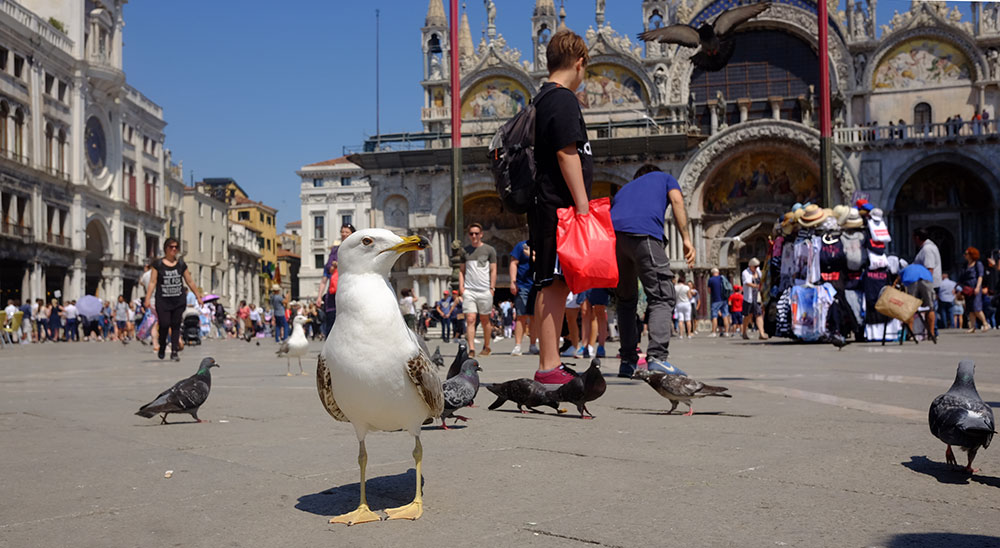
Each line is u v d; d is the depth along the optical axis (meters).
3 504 3.45
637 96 48.53
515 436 5.06
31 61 47.59
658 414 6.06
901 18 45.62
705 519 3.02
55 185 50.19
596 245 6.30
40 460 4.46
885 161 44.25
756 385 7.99
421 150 47.31
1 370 12.93
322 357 3.25
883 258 17.23
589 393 5.82
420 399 3.19
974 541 2.71
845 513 3.09
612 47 48.44
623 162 47.09
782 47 48.12
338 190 90.25
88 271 57.56
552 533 2.88
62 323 43.00
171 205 73.38
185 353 19.61
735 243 23.66
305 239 90.56
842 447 4.46
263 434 5.32
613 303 15.82
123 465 4.29
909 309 15.65
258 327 47.84
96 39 54.81
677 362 11.80
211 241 82.50
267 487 3.73
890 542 2.71
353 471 4.05
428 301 47.56
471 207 49.97
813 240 17.28
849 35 46.31
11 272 46.62
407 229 48.44
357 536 2.91
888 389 7.47
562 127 6.38
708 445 4.61
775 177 47.28
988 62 44.44
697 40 12.98
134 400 7.68
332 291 13.16
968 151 42.97
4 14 44.38
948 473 3.78
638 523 2.98
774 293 19.75
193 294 24.78
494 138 6.76
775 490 3.47
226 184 108.38
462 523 3.04
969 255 23.31
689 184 46.28
